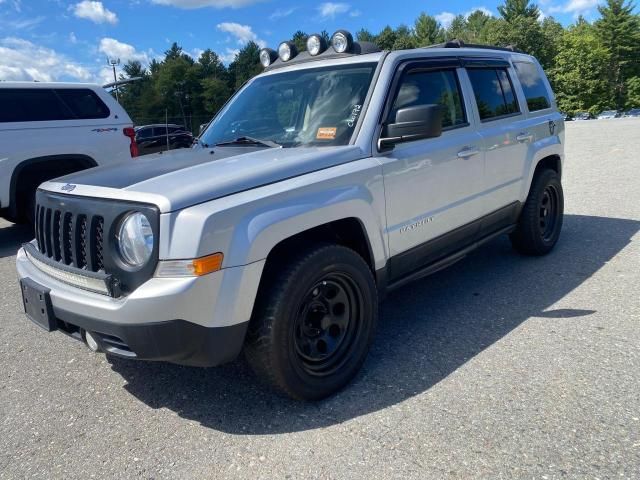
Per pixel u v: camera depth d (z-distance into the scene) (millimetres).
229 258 2594
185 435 2803
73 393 3305
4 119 7223
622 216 6961
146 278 2557
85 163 7957
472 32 80000
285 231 2779
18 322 4535
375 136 3426
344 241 3402
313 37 4117
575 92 65438
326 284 3027
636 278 4660
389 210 3438
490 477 2326
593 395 2898
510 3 76125
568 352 3400
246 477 2441
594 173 10422
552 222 5609
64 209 2955
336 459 2520
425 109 3193
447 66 4184
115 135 8266
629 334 3598
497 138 4492
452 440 2594
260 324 2770
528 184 5043
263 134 3807
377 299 3318
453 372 3256
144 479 2473
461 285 4789
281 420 2885
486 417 2762
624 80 65000
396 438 2643
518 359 3354
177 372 3504
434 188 3799
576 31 71875
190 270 2504
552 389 2984
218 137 4055
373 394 3074
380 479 2361
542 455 2445
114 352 2729
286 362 2820
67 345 4023
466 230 4234
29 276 3176
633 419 2672
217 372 3473
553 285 4637
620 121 29359
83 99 8062
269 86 4164
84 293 2773
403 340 3750
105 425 2939
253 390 3225
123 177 2986
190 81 64625
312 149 3344
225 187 2719
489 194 4457
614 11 63000
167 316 2490
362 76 3656
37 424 2979
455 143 4008
